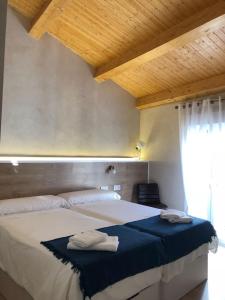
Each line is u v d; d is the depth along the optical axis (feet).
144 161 16.17
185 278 8.37
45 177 11.91
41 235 7.09
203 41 10.42
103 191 12.98
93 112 14.52
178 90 13.94
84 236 6.41
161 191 15.52
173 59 12.04
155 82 14.39
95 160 13.82
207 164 12.96
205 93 13.16
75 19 11.50
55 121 12.96
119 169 14.88
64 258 5.71
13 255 6.98
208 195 12.96
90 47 13.03
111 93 15.40
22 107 11.87
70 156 13.52
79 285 5.16
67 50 13.48
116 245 6.24
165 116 15.44
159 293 7.34
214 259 11.03
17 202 9.80
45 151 12.60
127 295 6.07
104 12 10.64
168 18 9.93
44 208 10.21
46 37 12.73
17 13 11.82
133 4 9.82
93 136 14.51
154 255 6.85
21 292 6.72
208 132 12.91
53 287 5.45
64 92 13.32
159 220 9.20
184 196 14.19
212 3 8.71
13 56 11.64
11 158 11.20
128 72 14.26
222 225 12.44
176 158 14.74
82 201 11.66
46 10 10.55
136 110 16.83
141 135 16.88
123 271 5.95
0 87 2.39
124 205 11.40
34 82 12.27
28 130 12.04
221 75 11.96
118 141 15.78
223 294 8.40
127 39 11.64
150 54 11.29
